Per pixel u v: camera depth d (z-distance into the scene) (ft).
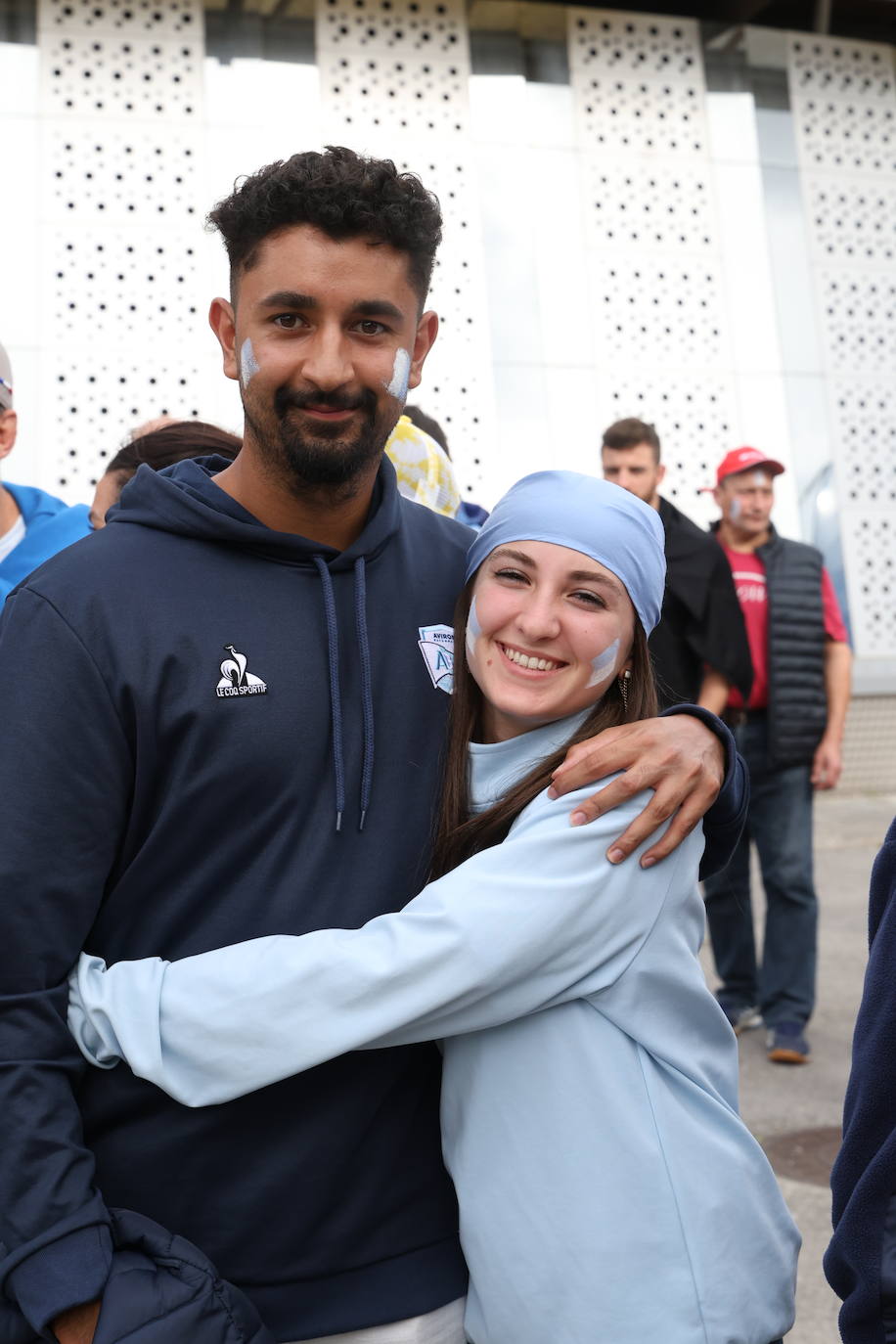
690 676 12.80
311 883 4.47
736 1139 4.50
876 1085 4.00
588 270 27.02
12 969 4.18
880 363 28.63
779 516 27.76
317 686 4.55
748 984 14.21
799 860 13.34
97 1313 4.06
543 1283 4.25
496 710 4.85
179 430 7.01
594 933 4.31
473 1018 4.30
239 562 4.61
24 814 4.17
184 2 25.14
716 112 28.09
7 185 24.27
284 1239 4.40
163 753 4.37
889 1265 3.85
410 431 8.52
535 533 4.59
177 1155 4.38
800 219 28.40
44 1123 4.13
